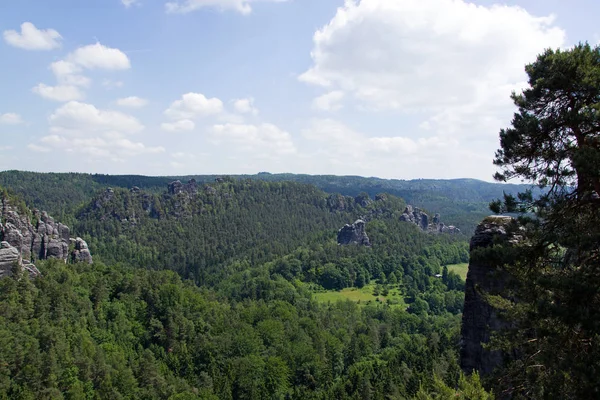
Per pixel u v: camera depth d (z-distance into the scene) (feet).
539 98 73.92
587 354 60.29
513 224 77.20
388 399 267.39
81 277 378.73
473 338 99.66
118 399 253.24
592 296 61.41
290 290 593.42
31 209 501.15
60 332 274.36
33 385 228.43
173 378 306.35
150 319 365.40
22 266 337.11
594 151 62.28
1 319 262.47
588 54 68.95
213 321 400.67
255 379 331.16
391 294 644.69
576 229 66.69
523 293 71.61
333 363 385.50
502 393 75.72
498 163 78.84
